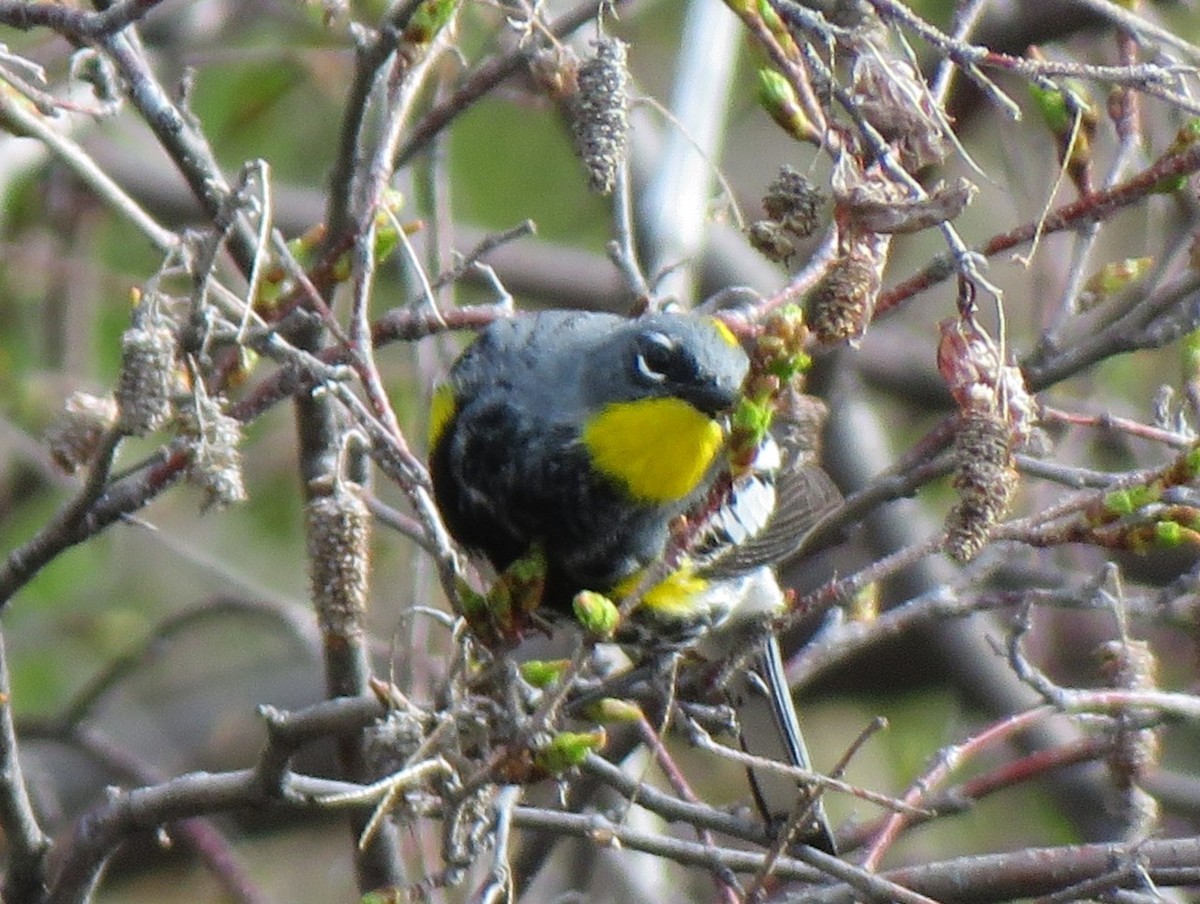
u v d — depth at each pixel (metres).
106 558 16.58
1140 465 13.71
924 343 17.22
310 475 9.48
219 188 8.81
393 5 8.77
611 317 9.02
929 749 16.58
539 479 8.59
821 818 8.66
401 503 14.98
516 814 8.32
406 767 7.21
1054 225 8.48
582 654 6.95
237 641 18.05
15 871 8.89
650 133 14.97
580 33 12.90
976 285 7.91
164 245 7.98
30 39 14.51
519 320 8.98
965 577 8.87
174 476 8.44
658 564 6.89
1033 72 7.82
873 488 9.15
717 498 6.91
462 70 11.45
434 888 7.56
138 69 8.77
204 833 12.82
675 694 8.44
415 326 9.23
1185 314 9.02
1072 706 7.79
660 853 8.40
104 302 16.41
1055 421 11.09
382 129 8.79
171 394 7.73
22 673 16.42
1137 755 8.62
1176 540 7.77
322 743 15.39
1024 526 8.00
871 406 17.03
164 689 17.38
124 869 16.31
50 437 8.27
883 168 7.93
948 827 15.87
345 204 8.87
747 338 9.02
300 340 9.11
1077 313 9.38
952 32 9.09
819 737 16.84
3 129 8.31
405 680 10.42
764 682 9.20
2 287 15.76
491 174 17.58
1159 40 8.38
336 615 7.56
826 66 8.83
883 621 8.80
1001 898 8.66
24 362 16.28
